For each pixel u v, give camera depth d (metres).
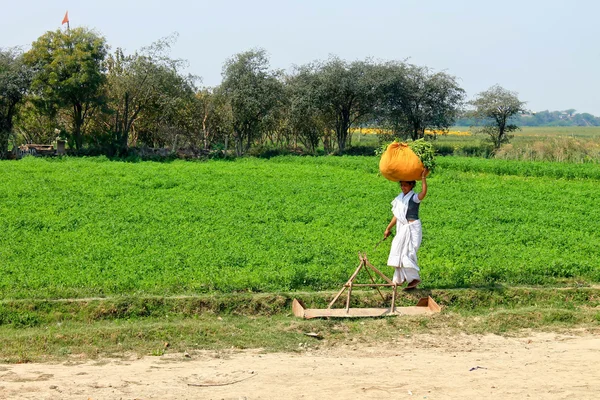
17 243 17.62
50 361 10.33
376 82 54.22
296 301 13.08
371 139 79.50
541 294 14.18
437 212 23.84
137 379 9.05
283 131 59.75
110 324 12.30
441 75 56.91
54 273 14.57
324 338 11.89
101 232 19.09
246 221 21.44
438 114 57.00
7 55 48.97
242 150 56.69
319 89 53.47
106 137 50.75
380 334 12.08
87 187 28.16
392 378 9.02
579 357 10.27
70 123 54.41
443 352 11.09
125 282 13.80
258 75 54.16
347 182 33.00
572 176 37.72
